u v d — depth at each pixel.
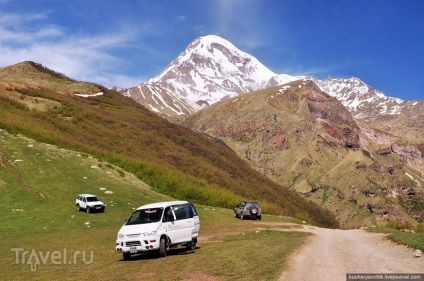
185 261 16.61
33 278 15.25
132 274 14.68
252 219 47.81
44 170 53.19
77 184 51.34
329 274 12.83
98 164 60.66
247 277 12.59
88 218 39.00
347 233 34.94
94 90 153.25
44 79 160.38
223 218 46.41
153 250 18.41
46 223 35.94
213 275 13.54
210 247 21.34
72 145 69.69
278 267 14.12
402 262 15.02
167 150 101.69
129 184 57.62
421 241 20.00
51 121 87.00
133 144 94.94
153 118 140.25
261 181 138.25
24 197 44.53
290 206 123.94
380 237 27.56
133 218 19.27
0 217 37.53
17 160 53.50
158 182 63.81
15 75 161.62
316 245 21.97
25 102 101.31
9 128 65.75
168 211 19.39
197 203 63.41
